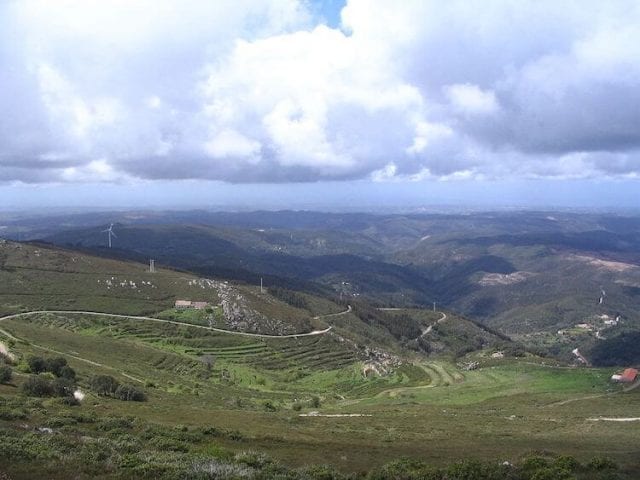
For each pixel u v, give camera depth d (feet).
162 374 469.16
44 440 114.93
